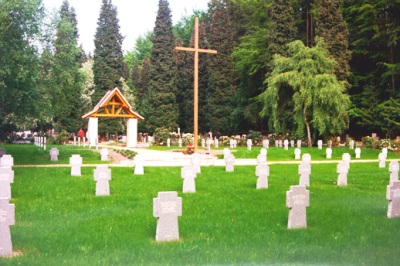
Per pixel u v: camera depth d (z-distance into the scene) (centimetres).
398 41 5447
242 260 892
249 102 6294
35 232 1131
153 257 912
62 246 1001
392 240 1055
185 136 5478
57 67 3262
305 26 6350
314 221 1268
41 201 1608
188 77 7406
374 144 4506
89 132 4825
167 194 1062
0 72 2473
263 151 3127
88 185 1977
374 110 5281
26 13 2652
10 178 1661
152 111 6956
